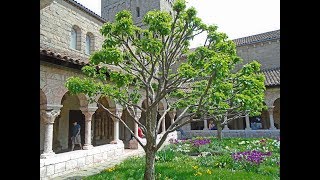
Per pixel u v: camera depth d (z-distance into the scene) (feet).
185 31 22.49
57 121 43.57
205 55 18.88
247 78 17.15
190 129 70.64
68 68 30.17
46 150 27.27
